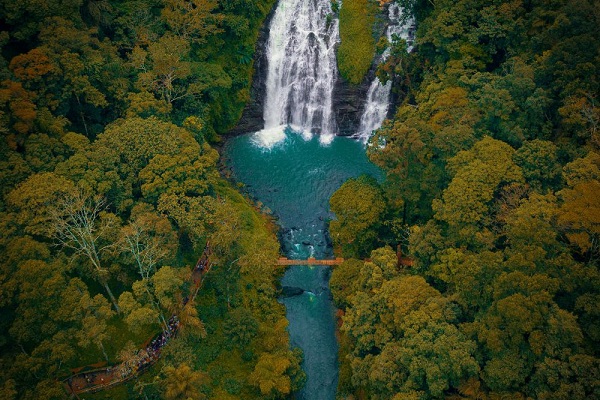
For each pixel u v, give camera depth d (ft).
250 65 361.10
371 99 356.18
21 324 183.83
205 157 256.52
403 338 193.98
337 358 243.40
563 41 242.78
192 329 209.36
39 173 220.23
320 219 306.35
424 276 224.33
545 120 245.86
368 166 338.54
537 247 177.68
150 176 237.04
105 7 303.27
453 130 236.84
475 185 215.10
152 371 212.43
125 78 288.71
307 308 263.70
